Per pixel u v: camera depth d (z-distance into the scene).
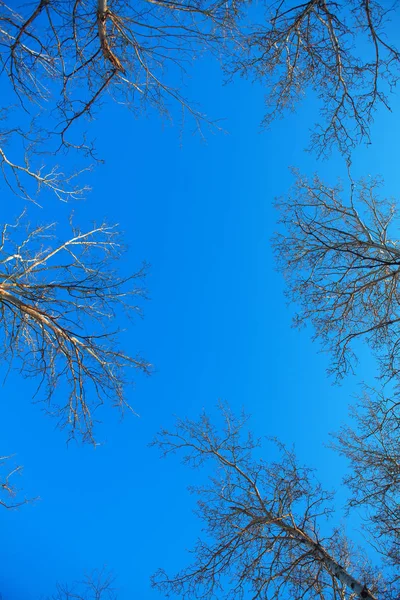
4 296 6.75
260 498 8.34
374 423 8.11
